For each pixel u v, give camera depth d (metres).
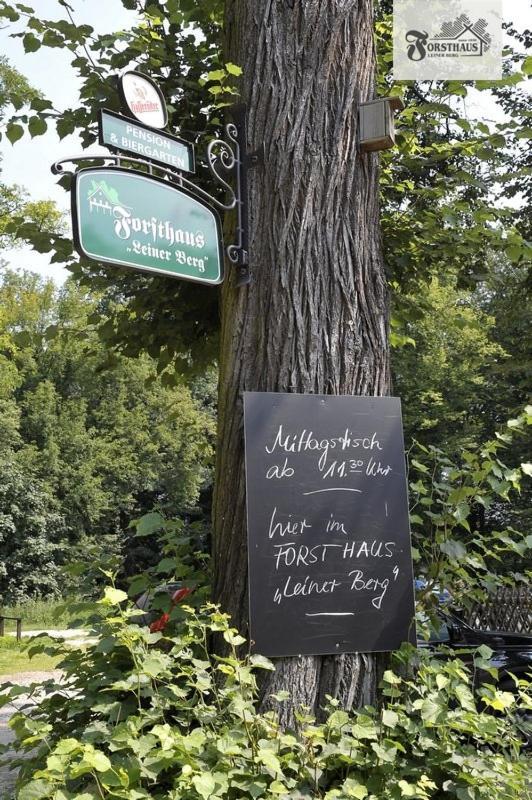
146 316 5.48
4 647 15.33
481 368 25.39
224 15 4.10
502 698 2.88
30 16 4.39
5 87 19.66
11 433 34.41
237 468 3.44
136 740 2.53
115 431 38.50
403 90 5.47
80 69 4.73
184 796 2.50
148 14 4.71
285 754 2.83
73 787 2.70
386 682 3.19
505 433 3.66
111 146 3.25
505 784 2.84
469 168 5.48
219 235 3.57
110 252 3.16
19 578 32.50
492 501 3.73
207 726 2.82
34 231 4.97
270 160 3.63
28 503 33.47
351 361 3.53
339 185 3.64
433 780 2.88
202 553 3.69
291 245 3.54
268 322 3.50
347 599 3.30
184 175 4.49
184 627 3.21
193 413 37.91
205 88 4.90
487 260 6.09
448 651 3.44
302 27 3.73
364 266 3.65
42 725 2.65
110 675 2.92
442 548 3.46
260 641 3.15
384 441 3.50
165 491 38.97
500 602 7.34
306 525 3.29
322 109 3.68
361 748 2.93
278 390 3.43
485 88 4.69
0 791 4.68
